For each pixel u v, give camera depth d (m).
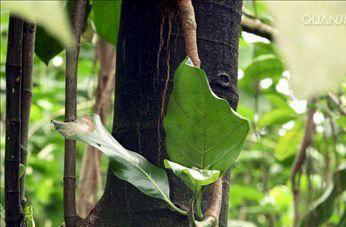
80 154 6.81
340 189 4.53
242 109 6.48
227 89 2.88
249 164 7.95
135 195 2.80
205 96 2.60
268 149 7.63
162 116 2.85
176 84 2.60
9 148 2.62
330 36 2.26
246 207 8.20
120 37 2.94
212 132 2.62
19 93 2.61
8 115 2.61
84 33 4.09
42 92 7.26
